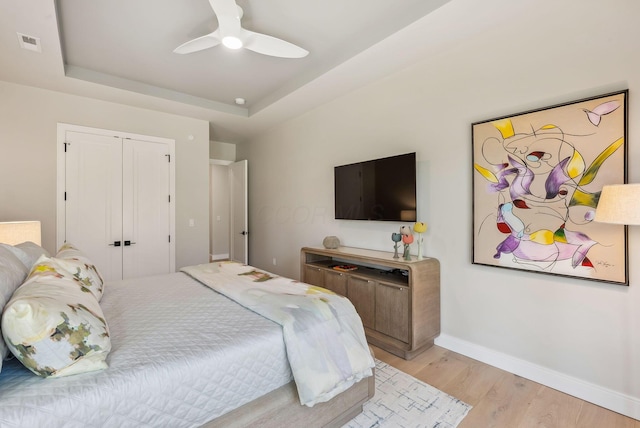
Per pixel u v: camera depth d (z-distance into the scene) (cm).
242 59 303
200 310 175
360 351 169
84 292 141
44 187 336
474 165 247
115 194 379
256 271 260
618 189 150
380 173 315
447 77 267
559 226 204
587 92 194
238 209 576
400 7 227
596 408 189
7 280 123
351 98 359
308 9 228
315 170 418
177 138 428
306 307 167
